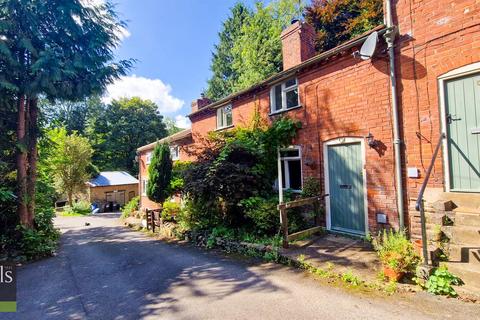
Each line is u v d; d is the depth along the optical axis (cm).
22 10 830
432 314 338
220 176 790
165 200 1404
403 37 588
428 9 549
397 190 604
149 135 4000
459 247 412
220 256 699
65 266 734
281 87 955
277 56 2106
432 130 545
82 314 427
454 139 520
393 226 611
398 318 336
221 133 998
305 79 835
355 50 688
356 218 699
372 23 1709
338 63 738
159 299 460
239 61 2620
